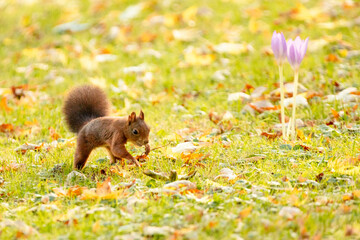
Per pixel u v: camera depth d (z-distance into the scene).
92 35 19.48
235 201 6.69
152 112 12.40
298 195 6.81
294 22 18.00
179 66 15.55
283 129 9.56
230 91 13.43
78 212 6.61
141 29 19.23
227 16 19.23
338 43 15.52
